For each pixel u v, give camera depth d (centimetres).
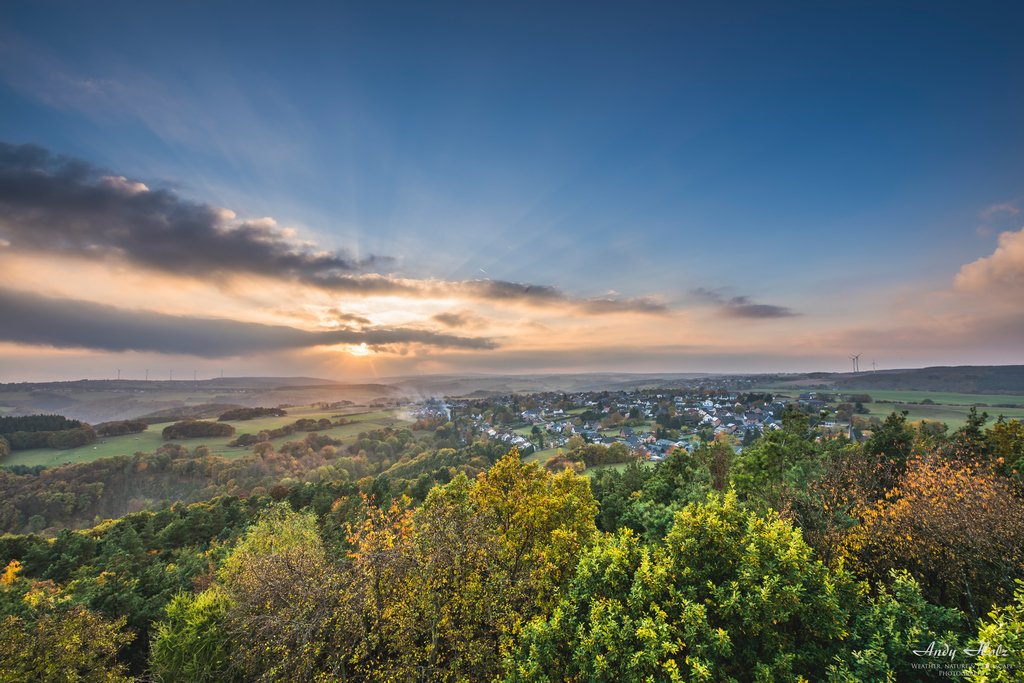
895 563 1022
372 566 1126
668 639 692
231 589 1444
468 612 1052
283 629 1052
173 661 1214
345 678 1023
